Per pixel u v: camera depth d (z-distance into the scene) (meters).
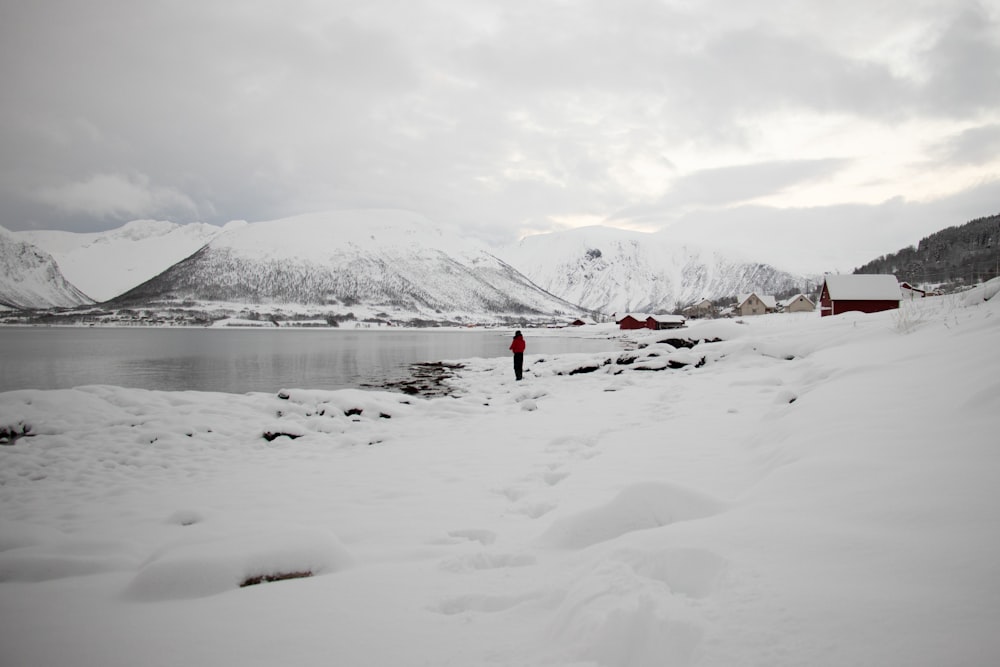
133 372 34.28
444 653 2.33
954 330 12.05
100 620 2.89
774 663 1.80
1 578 3.79
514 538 4.46
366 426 12.69
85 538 4.78
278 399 15.07
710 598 2.29
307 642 2.49
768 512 3.35
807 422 6.34
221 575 3.29
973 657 1.68
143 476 8.97
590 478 6.34
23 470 9.33
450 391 22.38
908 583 2.20
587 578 2.74
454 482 7.30
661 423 10.01
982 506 2.92
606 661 2.09
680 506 3.89
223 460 9.97
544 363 28.59
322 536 3.79
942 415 5.29
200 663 2.34
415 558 4.00
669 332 26.45
